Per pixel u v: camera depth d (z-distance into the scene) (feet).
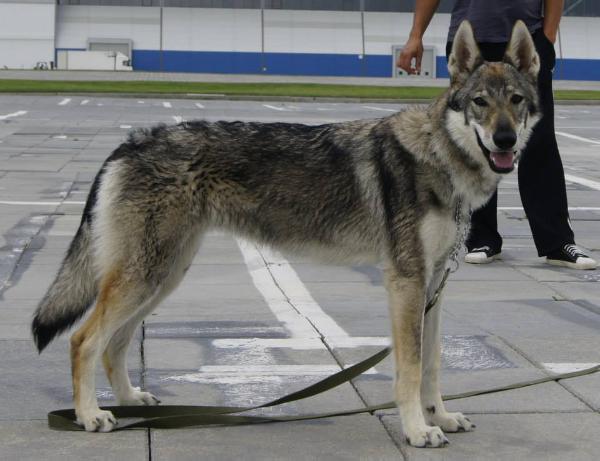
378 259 21.66
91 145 81.30
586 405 22.11
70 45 313.94
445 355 26.12
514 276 36.50
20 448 19.17
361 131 21.85
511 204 54.44
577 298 32.99
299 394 21.42
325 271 36.88
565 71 318.24
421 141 20.70
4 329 27.96
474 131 20.76
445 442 19.60
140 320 22.08
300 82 235.81
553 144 37.83
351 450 19.39
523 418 21.30
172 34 314.76
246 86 202.59
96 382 23.85
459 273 36.99
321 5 315.58
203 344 26.76
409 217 20.43
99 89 175.83
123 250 20.92
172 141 21.45
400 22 316.81
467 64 21.58
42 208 49.11
